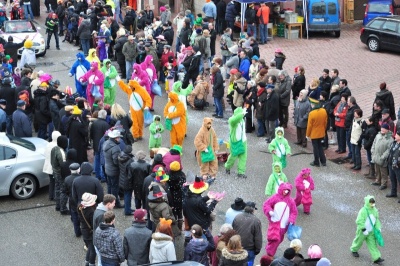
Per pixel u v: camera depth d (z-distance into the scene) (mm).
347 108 28141
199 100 34406
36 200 24984
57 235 22391
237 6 47625
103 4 49062
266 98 30141
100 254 17891
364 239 20672
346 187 25828
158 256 17172
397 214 23719
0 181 24578
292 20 47562
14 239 22172
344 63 42094
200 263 16641
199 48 39344
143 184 21375
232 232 17500
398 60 42719
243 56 35125
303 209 24031
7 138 25344
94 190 20922
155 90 33500
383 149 24984
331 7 47562
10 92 30297
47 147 24438
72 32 48250
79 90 33438
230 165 26734
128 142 25766
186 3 53344
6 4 61094
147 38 37375
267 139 30516
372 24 44688
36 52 44500
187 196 19359
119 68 41594
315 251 17500
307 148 29812
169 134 31062
